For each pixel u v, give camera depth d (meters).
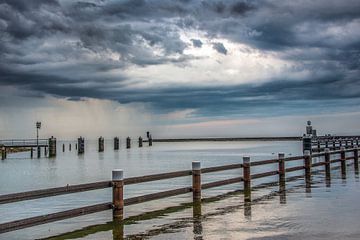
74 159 58.31
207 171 17.69
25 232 12.12
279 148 100.31
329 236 10.44
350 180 23.36
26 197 10.66
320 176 26.03
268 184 22.20
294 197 17.09
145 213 14.38
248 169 20.19
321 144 49.78
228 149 100.50
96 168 40.75
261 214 13.41
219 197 17.73
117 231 11.66
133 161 51.78
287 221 12.25
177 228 11.73
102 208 12.73
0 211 16.48
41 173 36.22
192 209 14.91
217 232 11.07
